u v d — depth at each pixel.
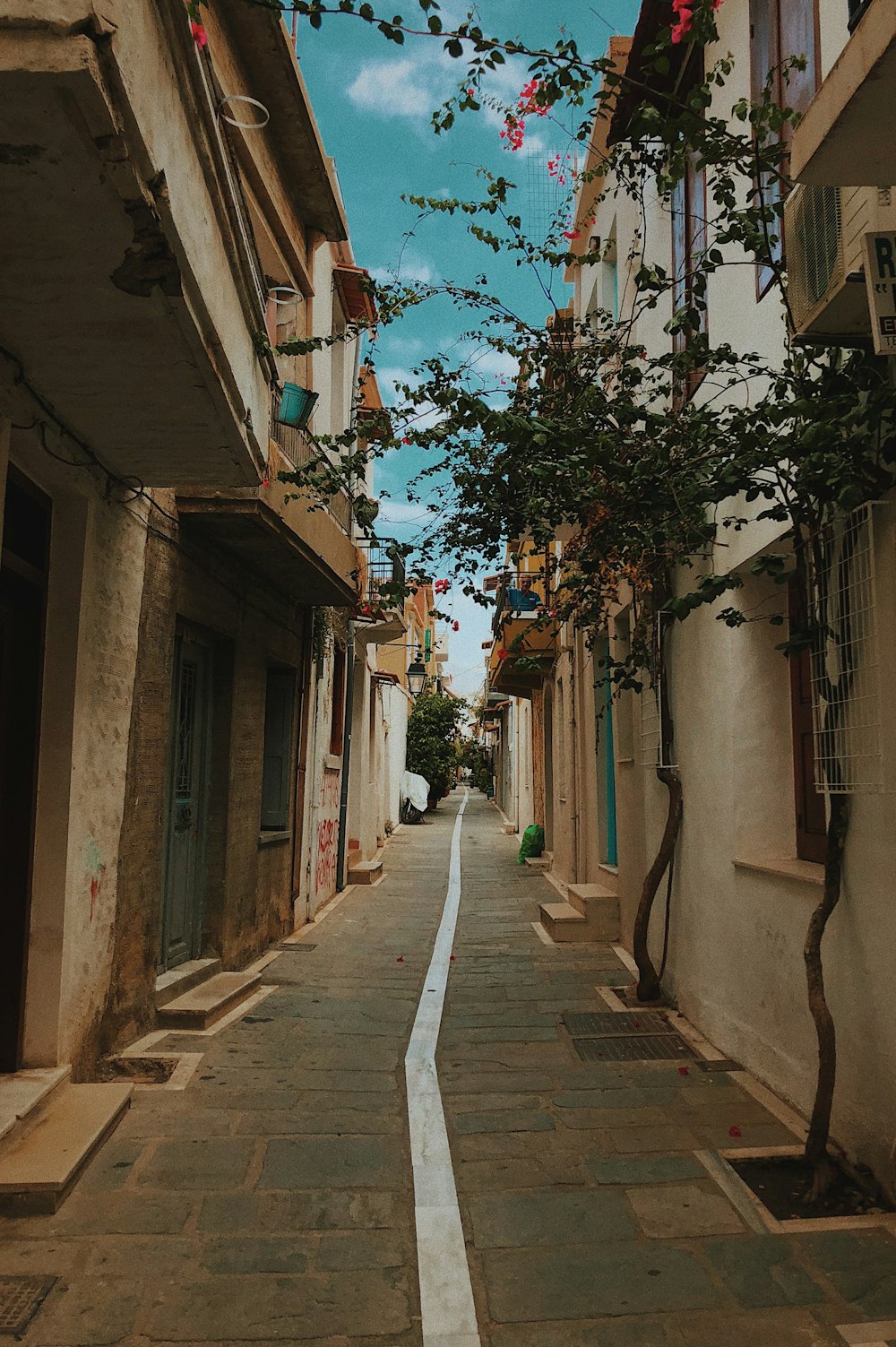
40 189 2.57
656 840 7.38
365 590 11.31
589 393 4.45
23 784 4.55
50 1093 4.27
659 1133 4.32
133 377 3.76
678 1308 2.91
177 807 6.82
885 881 3.60
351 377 11.88
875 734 3.63
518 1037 5.96
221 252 3.69
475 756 39.28
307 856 10.51
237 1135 4.26
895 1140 3.53
